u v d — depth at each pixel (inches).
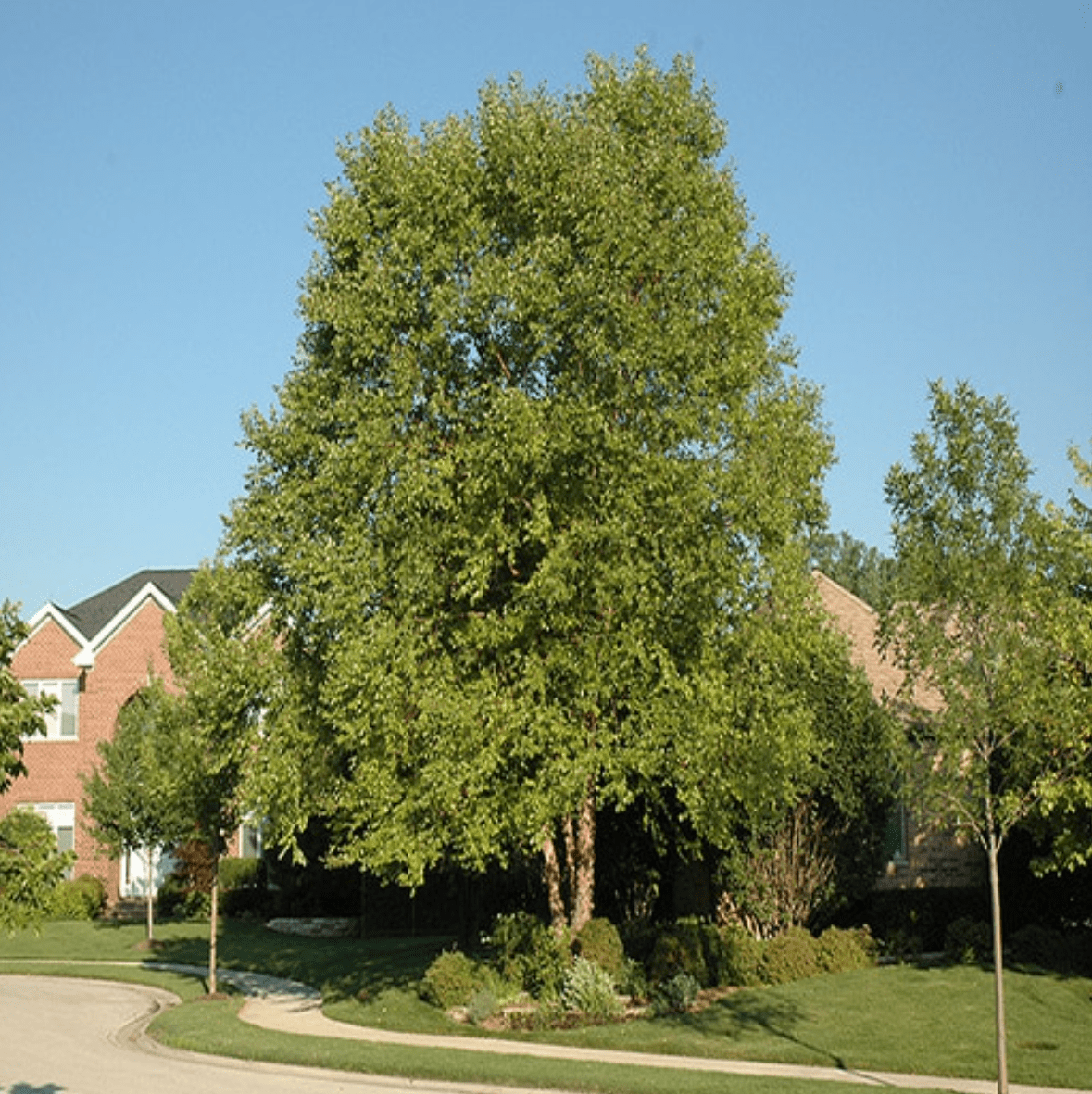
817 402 1003.9
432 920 1582.2
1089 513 864.9
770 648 925.8
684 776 884.6
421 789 885.8
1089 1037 773.9
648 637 890.7
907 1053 754.2
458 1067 732.7
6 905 517.3
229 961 1387.8
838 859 1095.0
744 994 950.4
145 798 1507.1
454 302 914.1
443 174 946.7
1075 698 686.5
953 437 685.9
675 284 903.7
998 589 668.7
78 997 1161.4
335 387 991.6
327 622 935.7
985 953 1034.7
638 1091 656.4
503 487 877.8
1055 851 833.5
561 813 892.0
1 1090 688.4
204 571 1155.9
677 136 992.2
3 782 534.3
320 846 1688.0
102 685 1925.4
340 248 986.7
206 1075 748.0
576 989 932.0
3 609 546.9
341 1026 942.4
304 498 979.3
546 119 950.4
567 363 916.6
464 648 919.7
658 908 1221.1
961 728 666.2
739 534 913.5
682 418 872.3
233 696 1043.3
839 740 1075.3
